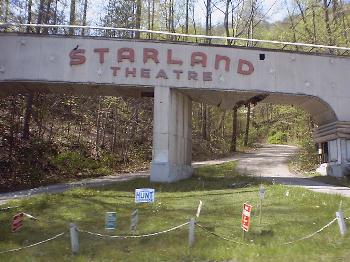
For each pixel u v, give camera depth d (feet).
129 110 113.29
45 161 75.87
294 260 27.63
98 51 62.28
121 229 36.04
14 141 77.92
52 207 44.78
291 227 34.47
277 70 64.64
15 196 53.31
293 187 52.31
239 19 120.98
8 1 85.10
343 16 102.68
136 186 56.70
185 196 49.32
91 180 70.03
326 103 65.51
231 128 177.17
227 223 36.60
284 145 177.47
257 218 37.68
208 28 118.21
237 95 66.23
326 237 32.04
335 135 66.13
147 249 30.81
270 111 204.64
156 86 62.49
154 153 61.36
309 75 65.36
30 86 64.64
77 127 101.81
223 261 27.99
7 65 61.62
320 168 76.18
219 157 123.44
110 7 113.91
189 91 64.69
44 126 92.32
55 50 62.18
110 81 62.03
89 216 41.14
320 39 99.25
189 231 31.42
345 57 66.54
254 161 109.70
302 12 106.32
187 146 71.61
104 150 95.30
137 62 62.49
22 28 86.79
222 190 53.16
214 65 63.57
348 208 40.06
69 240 33.76
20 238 34.68
